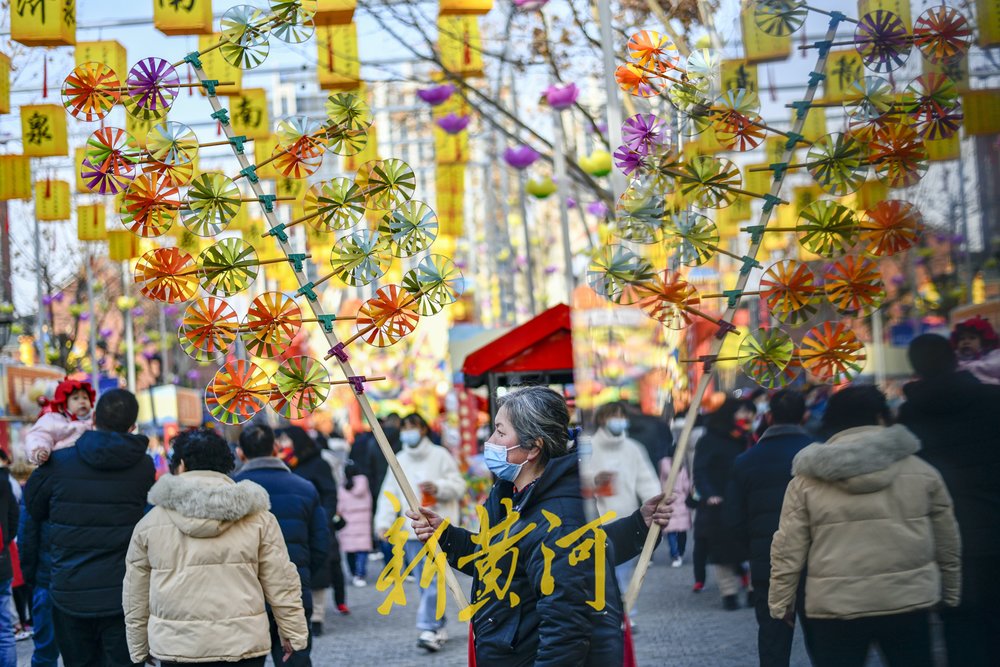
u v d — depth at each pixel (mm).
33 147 10648
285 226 3703
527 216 20906
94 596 5543
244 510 4496
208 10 7242
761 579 2570
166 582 4449
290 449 10211
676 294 2795
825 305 2617
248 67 3748
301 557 6934
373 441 13633
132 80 3697
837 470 2488
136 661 4570
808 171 2705
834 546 2492
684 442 2721
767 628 2553
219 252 3658
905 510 2451
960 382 2439
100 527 5559
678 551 2697
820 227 2660
